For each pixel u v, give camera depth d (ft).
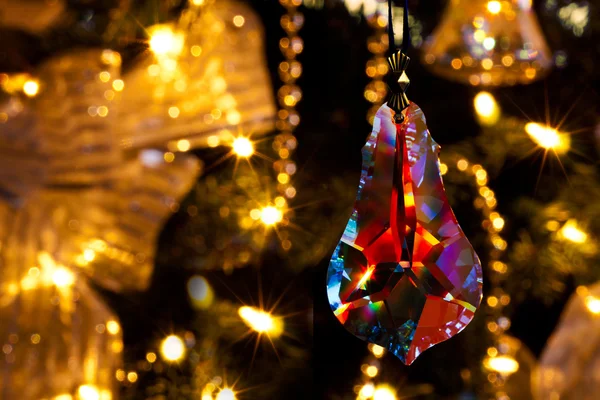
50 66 2.02
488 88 2.26
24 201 1.89
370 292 1.32
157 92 2.00
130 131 1.98
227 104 1.98
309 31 2.27
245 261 2.12
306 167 2.16
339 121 2.25
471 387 2.10
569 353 2.02
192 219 2.17
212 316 2.12
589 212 2.13
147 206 2.00
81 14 2.02
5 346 1.80
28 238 1.88
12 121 1.95
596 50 2.26
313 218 2.10
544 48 1.95
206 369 2.05
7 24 1.92
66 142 1.95
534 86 2.29
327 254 2.02
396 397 2.05
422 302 1.32
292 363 2.07
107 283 1.96
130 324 2.22
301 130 2.27
